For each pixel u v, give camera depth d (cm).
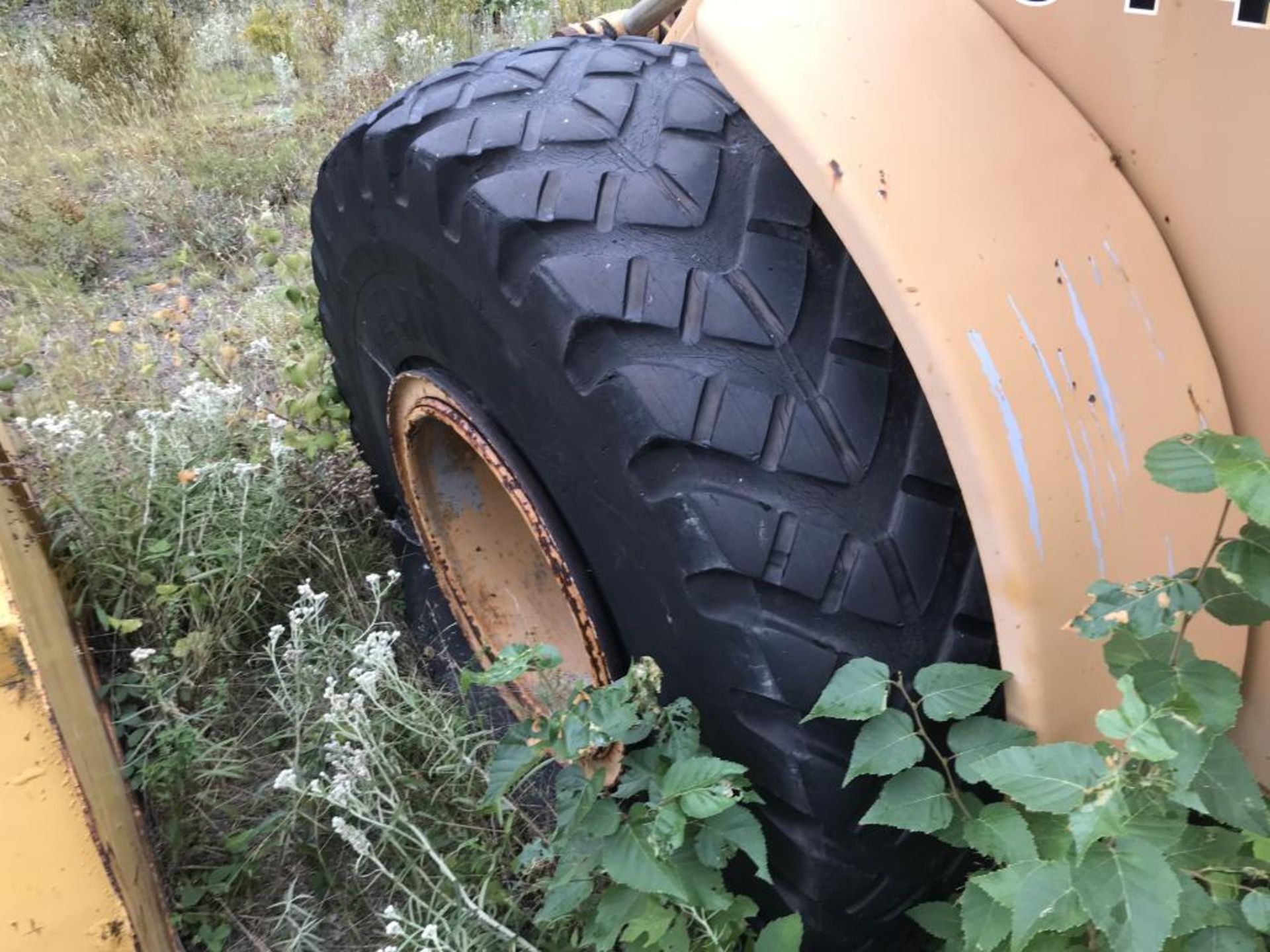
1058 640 130
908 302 125
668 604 155
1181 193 132
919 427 142
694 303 150
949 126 133
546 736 159
